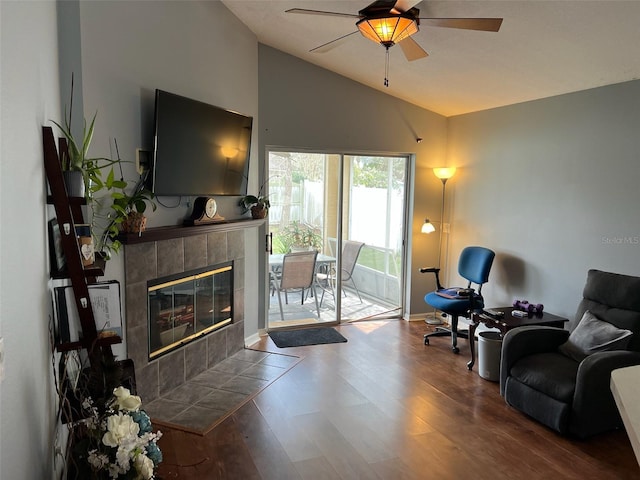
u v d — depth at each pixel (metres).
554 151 4.10
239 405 3.36
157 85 3.29
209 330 4.06
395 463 2.67
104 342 2.01
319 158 5.21
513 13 2.85
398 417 3.22
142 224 2.98
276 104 4.79
